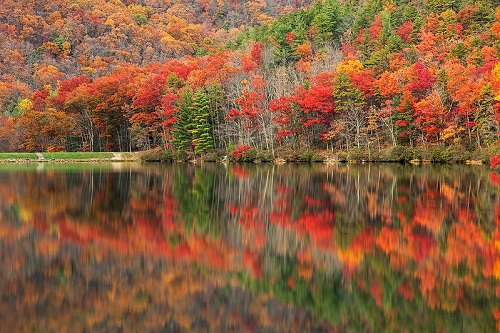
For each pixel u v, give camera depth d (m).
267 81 94.81
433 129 70.00
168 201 33.91
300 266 18.22
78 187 41.97
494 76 59.47
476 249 20.08
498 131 62.81
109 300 14.91
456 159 67.12
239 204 32.59
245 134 87.56
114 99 100.38
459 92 66.44
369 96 79.94
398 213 28.09
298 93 80.38
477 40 87.75
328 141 84.12
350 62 89.00
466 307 14.11
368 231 23.61
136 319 13.49
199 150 87.69
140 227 25.06
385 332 12.59
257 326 13.04
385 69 87.06
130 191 39.31
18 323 13.22
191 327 12.98
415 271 17.38
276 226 25.20
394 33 105.06
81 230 24.28
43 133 100.38
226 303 14.67
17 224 25.72
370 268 17.84
